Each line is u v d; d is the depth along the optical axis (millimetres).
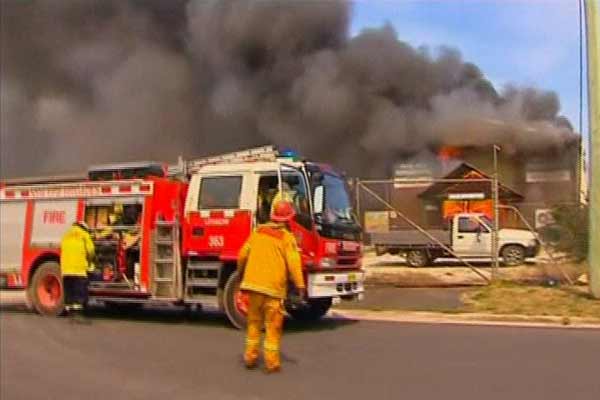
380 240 22484
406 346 8578
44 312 12242
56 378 6906
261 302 7086
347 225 10680
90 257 11555
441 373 6922
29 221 12727
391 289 14891
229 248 10469
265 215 10328
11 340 9398
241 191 10484
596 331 9836
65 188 12406
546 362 7434
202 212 10789
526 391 6137
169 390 6344
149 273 11273
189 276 10883
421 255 22141
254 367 7258
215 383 6594
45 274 12344
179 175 11492
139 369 7309
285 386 6430
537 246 21703
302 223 9953
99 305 14219
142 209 11469
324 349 8414
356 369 7168
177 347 8719
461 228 22234
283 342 8992
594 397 5910
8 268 12828
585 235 15211
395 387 6340
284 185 10180
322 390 6250
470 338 9188
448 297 13477
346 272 10531
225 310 10406
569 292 12883
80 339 9453
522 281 14922
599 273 12062
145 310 13281
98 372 7168
